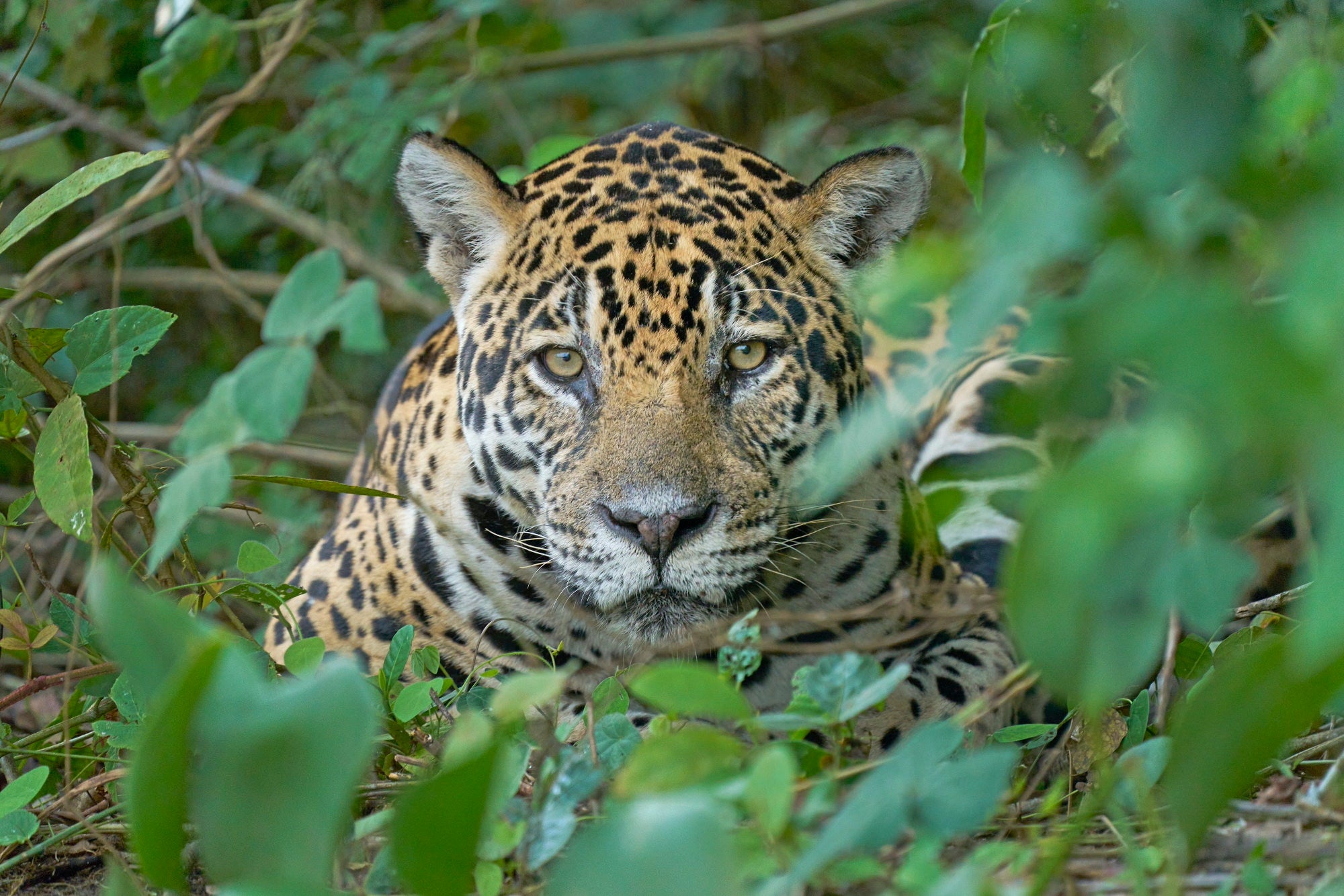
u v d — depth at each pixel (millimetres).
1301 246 2875
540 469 7938
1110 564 3174
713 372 7789
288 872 3430
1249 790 5719
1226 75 3066
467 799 3645
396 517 8750
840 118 15281
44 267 7145
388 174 12430
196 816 3623
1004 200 3195
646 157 8438
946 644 8625
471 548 8281
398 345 13609
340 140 12109
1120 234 3072
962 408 10531
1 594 7746
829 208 8469
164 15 7422
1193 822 3717
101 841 5766
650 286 7691
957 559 10008
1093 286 3168
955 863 4906
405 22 14000
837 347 8273
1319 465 2736
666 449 7457
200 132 7520
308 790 3430
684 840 3293
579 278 7801
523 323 8000
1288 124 5406
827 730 4859
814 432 8078
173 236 13070
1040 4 5488
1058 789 4684
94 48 11156
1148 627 3242
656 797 3549
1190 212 3336
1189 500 3318
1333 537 2693
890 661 8430
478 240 8586
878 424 4129
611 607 7746
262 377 4043
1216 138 3023
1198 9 3064
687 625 7746
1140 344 2893
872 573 8297
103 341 7102
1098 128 8133
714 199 8125
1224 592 3656
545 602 8195
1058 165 3121
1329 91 5387
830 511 8141
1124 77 6078
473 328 8391
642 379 7656
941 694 7996
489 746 3611
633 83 15656
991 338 11297
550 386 7930
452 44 13859
